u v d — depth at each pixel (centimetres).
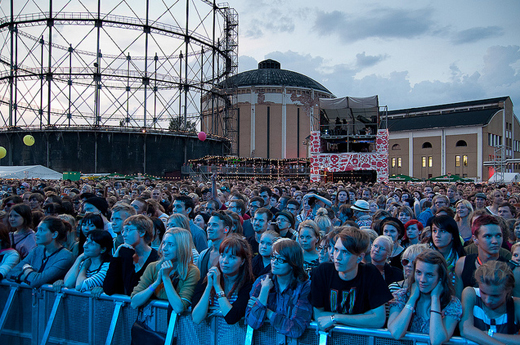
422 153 7338
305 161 6088
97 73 5156
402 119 7969
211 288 427
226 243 425
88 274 507
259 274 488
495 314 370
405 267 433
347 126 4284
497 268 356
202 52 5956
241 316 412
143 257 502
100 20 5147
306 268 548
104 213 711
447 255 532
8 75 5462
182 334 436
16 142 5381
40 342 508
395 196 1359
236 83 7800
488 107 7294
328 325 380
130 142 5344
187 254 453
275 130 7675
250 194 1434
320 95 8069
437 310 364
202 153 5862
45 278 512
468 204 784
